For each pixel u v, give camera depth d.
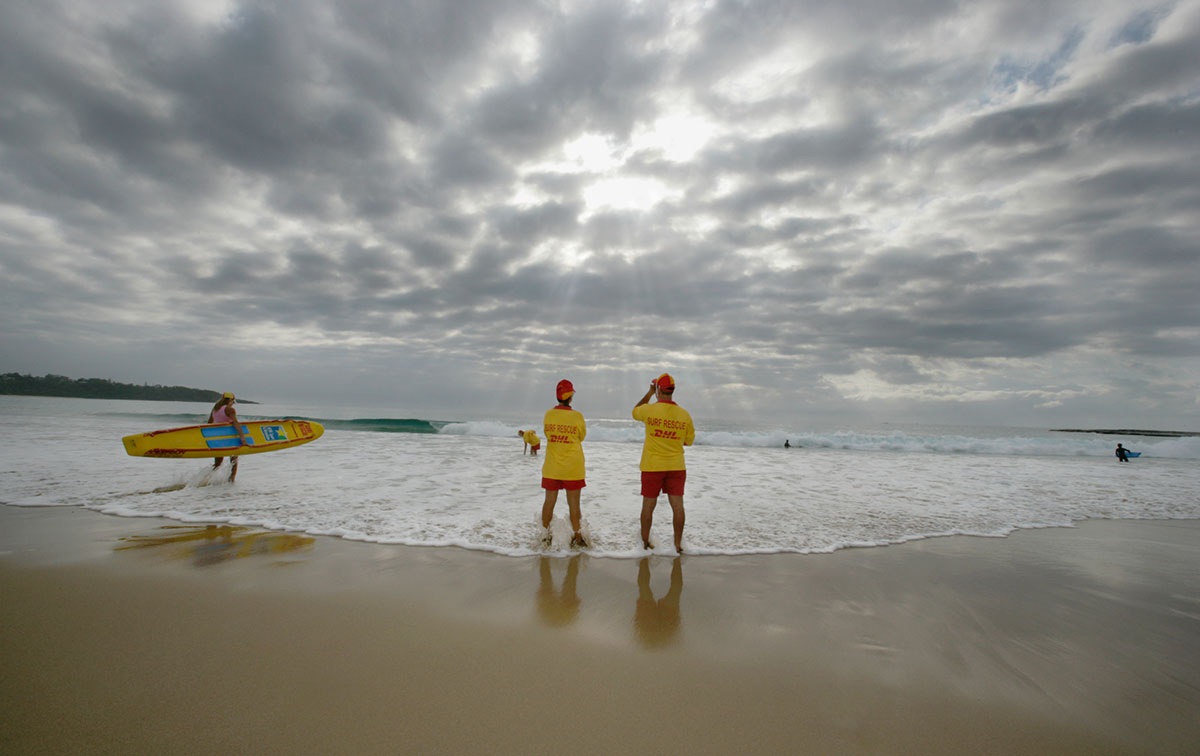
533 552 4.71
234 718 2.06
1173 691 2.57
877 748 2.01
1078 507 8.28
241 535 5.07
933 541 5.70
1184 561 5.13
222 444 8.38
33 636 2.76
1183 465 17.64
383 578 3.88
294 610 3.23
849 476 11.45
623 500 7.52
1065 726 2.23
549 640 2.91
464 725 2.07
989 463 16.08
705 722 2.16
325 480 8.67
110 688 2.26
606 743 1.99
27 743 1.87
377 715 2.12
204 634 2.85
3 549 4.43
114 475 8.45
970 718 2.26
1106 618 3.53
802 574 4.32
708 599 3.65
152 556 4.30
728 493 8.51
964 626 3.31
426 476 9.47
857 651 2.90
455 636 2.92
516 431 26.52
